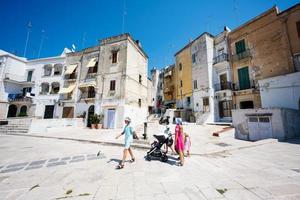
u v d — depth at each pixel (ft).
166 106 102.42
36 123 48.70
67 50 89.25
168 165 17.13
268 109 36.14
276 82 46.21
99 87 67.05
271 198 9.46
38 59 85.81
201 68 70.18
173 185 11.82
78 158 20.61
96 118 60.49
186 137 22.54
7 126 51.19
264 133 36.52
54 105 75.61
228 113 60.44
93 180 13.05
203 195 10.14
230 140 36.58
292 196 9.60
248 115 40.11
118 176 13.91
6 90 81.61
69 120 59.26
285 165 16.06
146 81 85.20
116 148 27.99
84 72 73.31
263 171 14.46
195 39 75.56
